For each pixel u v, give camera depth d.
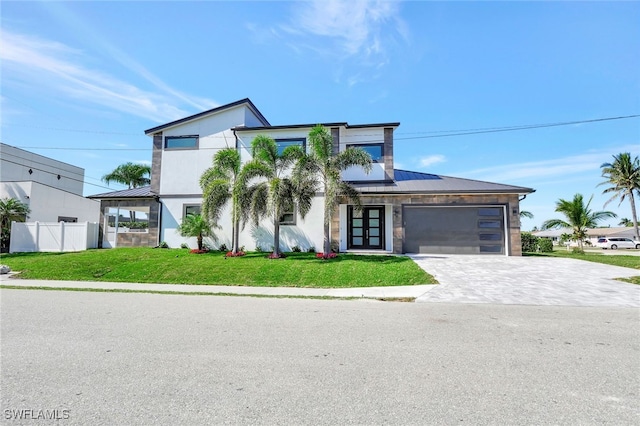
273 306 7.29
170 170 18.09
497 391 3.12
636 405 2.86
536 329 5.36
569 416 2.66
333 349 4.36
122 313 6.57
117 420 2.59
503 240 15.72
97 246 18.08
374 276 10.70
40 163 29.41
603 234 56.28
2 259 15.18
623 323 5.74
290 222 16.45
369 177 17.39
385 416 2.65
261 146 14.32
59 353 4.20
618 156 40.44
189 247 17.19
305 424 2.52
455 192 15.57
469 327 5.49
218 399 2.96
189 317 6.22
